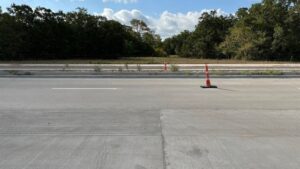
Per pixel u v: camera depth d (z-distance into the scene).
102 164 5.44
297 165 5.41
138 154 5.90
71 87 15.27
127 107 10.41
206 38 74.56
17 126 7.96
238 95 12.89
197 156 5.81
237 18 69.75
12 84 16.41
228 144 6.51
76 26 63.12
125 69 24.69
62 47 60.66
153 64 36.94
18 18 56.28
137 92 13.70
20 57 55.62
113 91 13.98
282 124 8.16
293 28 50.91
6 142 6.67
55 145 6.46
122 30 71.12
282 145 6.46
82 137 7.01
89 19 64.75
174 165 5.38
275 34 50.69
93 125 8.06
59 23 60.97
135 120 8.59
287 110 9.94
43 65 32.88
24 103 11.05
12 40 52.69
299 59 51.62
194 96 12.65
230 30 64.25
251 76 20.20
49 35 58.97
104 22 66.19
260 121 8.48
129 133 7.32
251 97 12.41
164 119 8.70
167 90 14.34
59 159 5.68
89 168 5.27
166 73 20.38
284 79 19.06
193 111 9.77
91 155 5.87
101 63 38.75
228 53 60.31
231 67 29.44
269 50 52.19
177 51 105.56
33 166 5.37
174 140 6.77
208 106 10.58
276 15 52.03
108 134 7.25
